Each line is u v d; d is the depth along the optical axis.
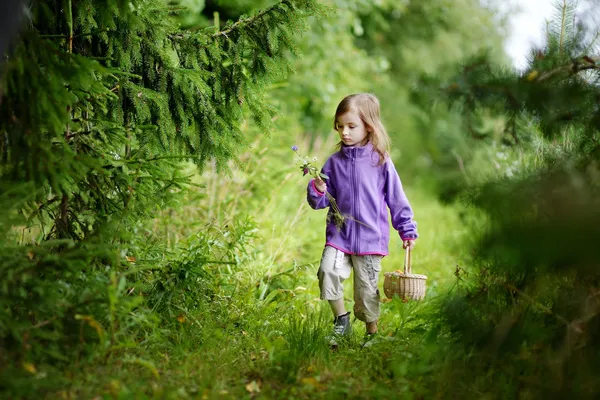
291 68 4.24
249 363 3.30
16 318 2.75
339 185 4.05
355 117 4.02
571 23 3.03
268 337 3.80
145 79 3.92
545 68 2.92
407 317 4.21
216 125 4.07
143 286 3.26
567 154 2.90
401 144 13.27
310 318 4.07
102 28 3.59
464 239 2.89
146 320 3.11
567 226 2.52
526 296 2.97
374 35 15.52
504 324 2.95
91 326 2.96
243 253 4.92
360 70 13.02
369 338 3.79
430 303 3.84
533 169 2.90
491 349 2.96
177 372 3.05
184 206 5.79
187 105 3.97
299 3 4.02
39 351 2.72
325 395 2.92
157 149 3.91
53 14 3.55
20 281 2.86
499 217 2.70
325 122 12.31
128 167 3.64
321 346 3.58
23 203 3.08
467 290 3.26
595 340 2.75
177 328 3.65
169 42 4.03
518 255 2.66
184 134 3.97
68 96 3.03
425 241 7.54
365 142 4.09
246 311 4.14
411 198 11.45
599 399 2.58
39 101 2.98
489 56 3.08
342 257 3.98
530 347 2.96
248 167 6.62
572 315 2.91
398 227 4.08
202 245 4.28
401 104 13.57
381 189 4.06
